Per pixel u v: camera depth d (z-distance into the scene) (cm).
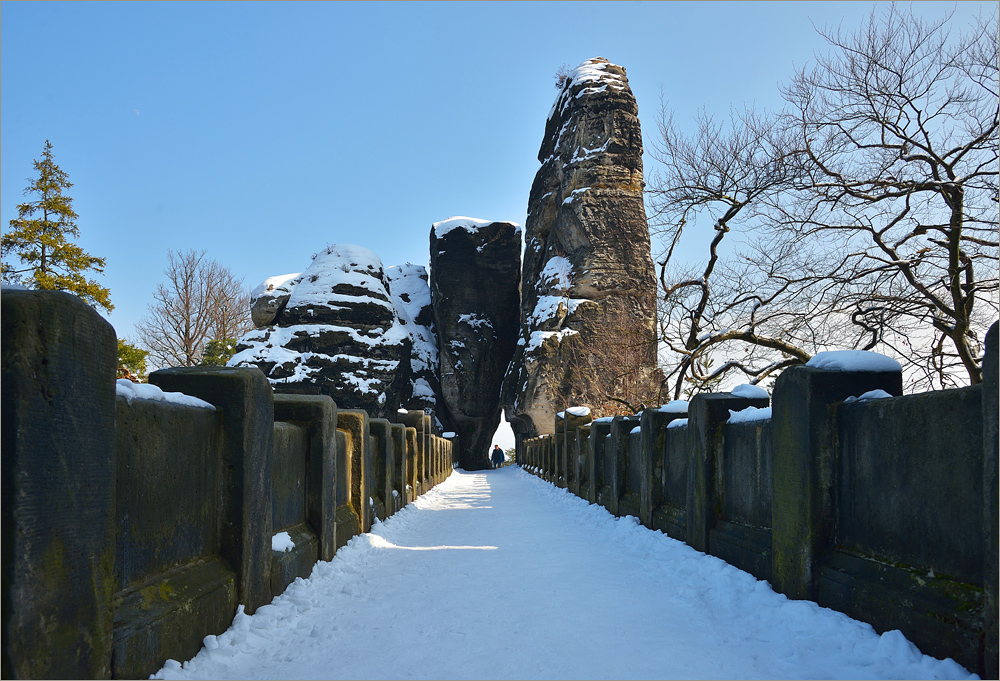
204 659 388
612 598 551
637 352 2545
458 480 3000
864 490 441
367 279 4791
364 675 376
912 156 1441
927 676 334
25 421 244
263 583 507
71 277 3766
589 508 1316
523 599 554
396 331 4806
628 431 1144
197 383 473
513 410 4422
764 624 455
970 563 343
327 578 647
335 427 771
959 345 1341
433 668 387
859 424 449
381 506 1094
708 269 1916
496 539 927
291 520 640
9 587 236
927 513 378
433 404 5191
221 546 466
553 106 5062
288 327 4628
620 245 4384
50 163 3778
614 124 4534
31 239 3684
